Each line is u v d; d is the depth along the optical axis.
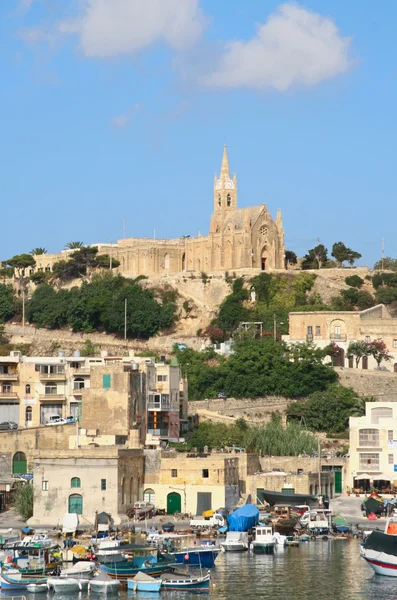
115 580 190.00
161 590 190.00
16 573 192.50
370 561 199.75
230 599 183.25
